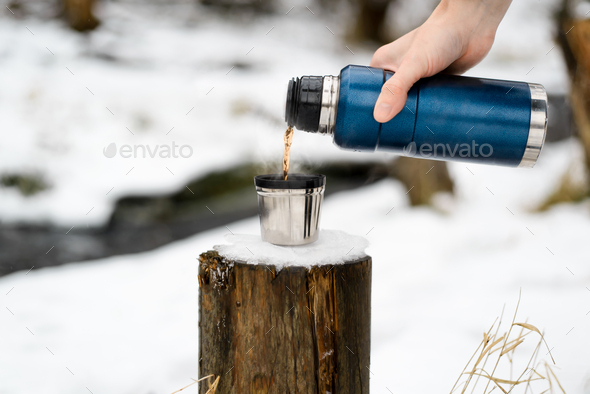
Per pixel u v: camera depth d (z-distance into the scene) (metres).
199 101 4.78
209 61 5.70
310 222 1.31
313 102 1.24
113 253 3.51
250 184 4.33
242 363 1.24
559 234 3.41
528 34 7.43
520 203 4.02
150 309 2.64
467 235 3.50
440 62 1.30
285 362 1.21
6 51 5.14
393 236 3.57
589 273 2.76
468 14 1.34
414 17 7.35
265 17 7.91
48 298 2.80
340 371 1.24
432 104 1.23
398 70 1.23
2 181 3.79
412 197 4.12
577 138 3.84
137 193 3.90
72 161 4.07
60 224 3.63
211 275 1.26
